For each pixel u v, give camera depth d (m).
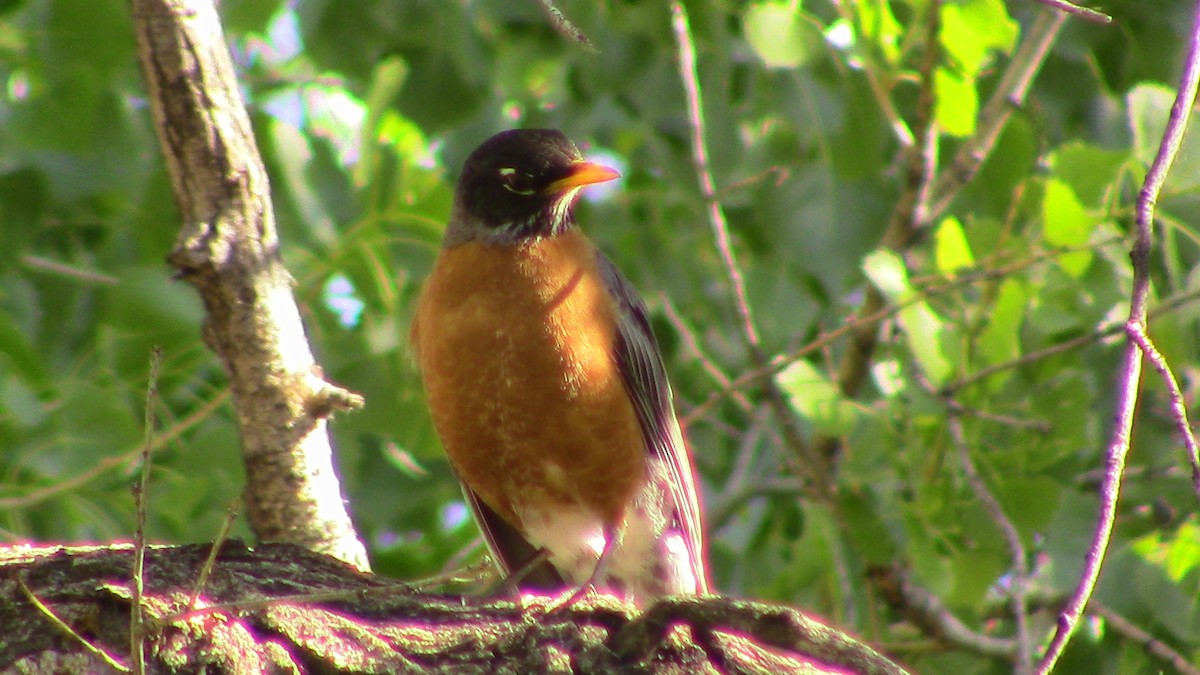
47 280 9.58
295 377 6.18
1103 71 11.13
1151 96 9.48
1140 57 10.80
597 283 8.36
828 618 10.95
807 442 11.60
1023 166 10.83
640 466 8.36
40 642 4.55
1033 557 10.66
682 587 8.62
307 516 6.21
